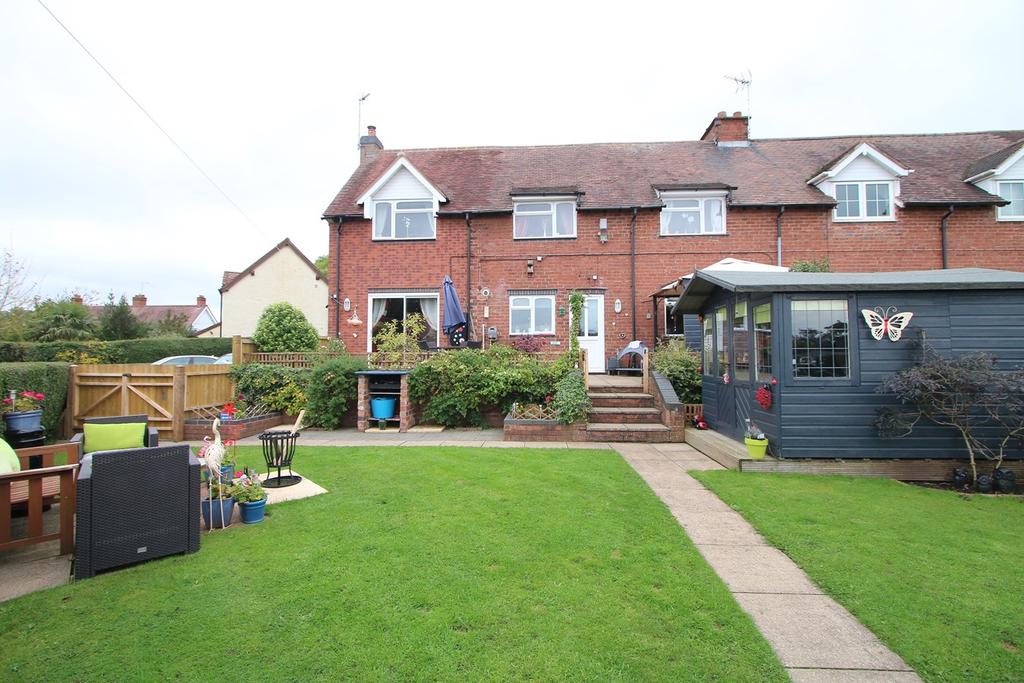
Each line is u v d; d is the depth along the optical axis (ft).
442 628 9.64
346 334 51.01
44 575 12.31
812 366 22.85
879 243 47.70
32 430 23.18
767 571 12.51
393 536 14.38
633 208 48.57
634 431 29.94
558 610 10.35
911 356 22.41
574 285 49.34
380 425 34.32
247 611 10.36
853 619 10.25
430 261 50.70
